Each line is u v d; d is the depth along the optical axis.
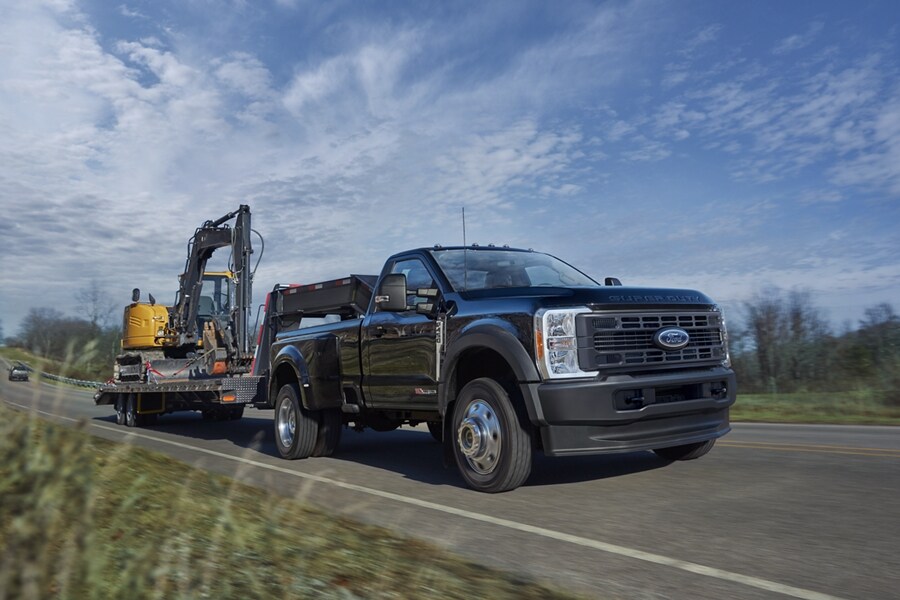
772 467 7.13
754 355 22.20
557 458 8.30
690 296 6.73
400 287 7.11
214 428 14.92
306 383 8.93
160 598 2.79
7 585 2.59
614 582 3.78
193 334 16.48
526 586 3.44
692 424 6.39
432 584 3.32
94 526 3.18
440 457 9.20
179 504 4.05
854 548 4.27
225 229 15.48
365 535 4.30
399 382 7.63
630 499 5.84
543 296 6.18
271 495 5.15
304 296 10.59
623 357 6.08
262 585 3.08
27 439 3.53
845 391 17.78
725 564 4.04
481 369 7.03
